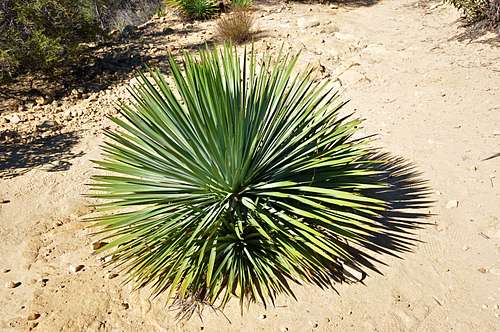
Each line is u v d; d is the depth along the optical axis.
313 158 3.67
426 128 5.65
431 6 10.94
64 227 4.45
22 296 3.64
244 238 3.49
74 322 3.37
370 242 3.54
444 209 4.30
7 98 7.15
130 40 9.59
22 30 7.36
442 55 7.73
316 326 3.24
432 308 3.34
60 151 5.78
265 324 3.27
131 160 3.81
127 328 3.31
